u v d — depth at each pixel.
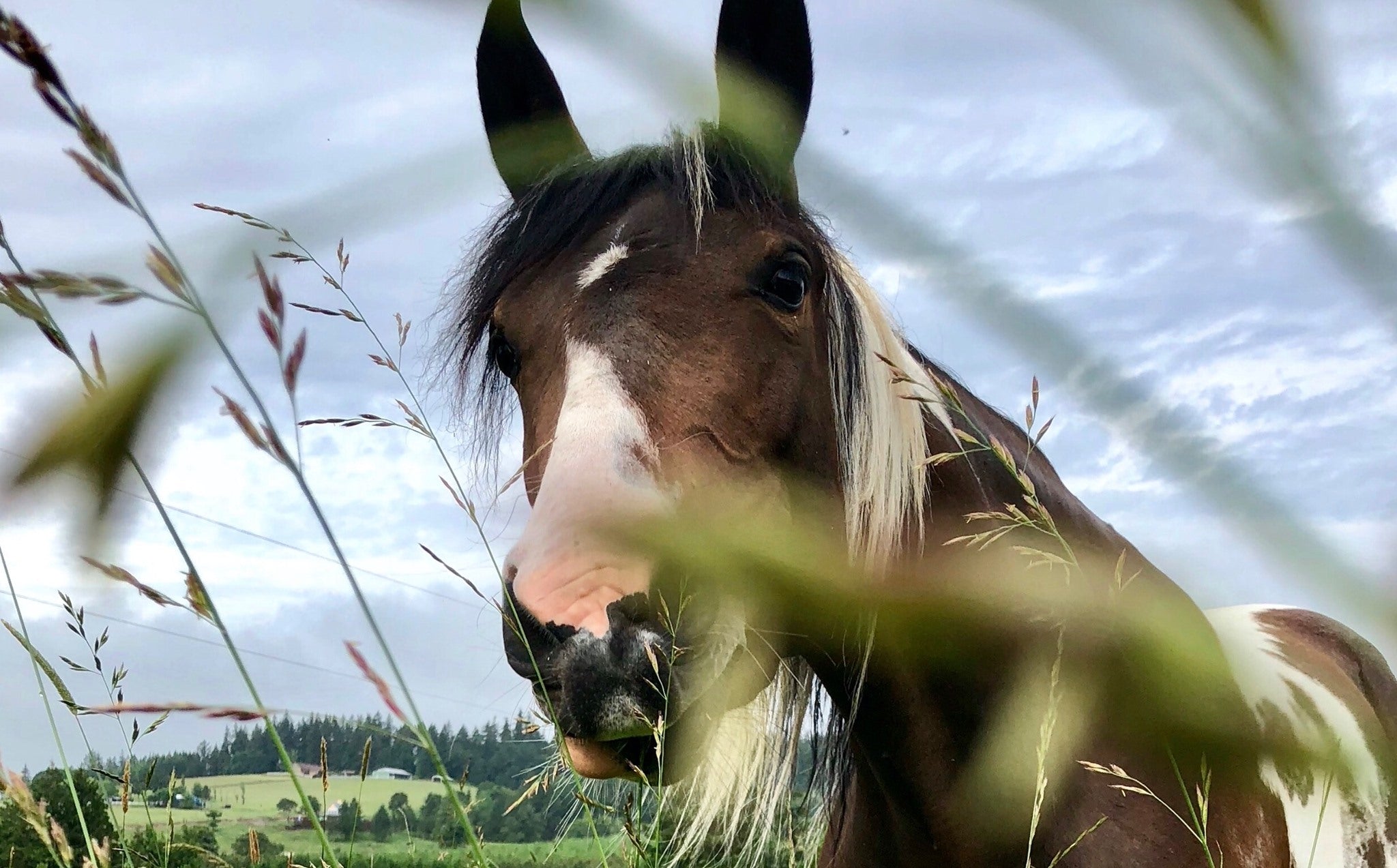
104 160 0.70
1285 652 2.43
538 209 1.96
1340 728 2.12
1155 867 1.83
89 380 0.37
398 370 1.56
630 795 1.86
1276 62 0.20
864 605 1.73
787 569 1.57
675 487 1.58
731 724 2.17
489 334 2.06
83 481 0.36
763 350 1.77
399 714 1.05
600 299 1.76
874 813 2.19
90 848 1.36
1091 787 1.88
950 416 2.06
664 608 1.48
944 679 1.92
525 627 1.52
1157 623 0.67
